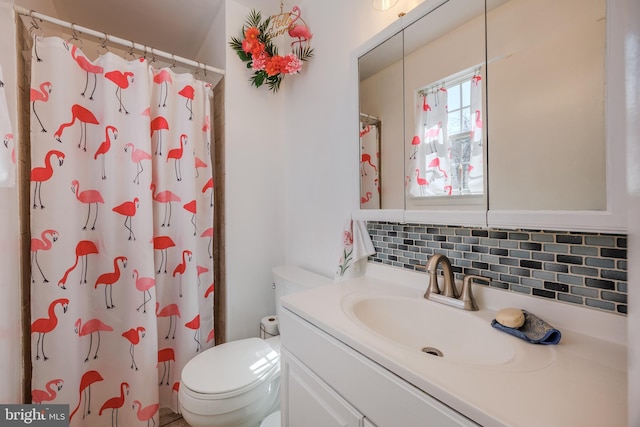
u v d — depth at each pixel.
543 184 0.65
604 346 0.59
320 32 1.46
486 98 0.76
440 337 0.81
